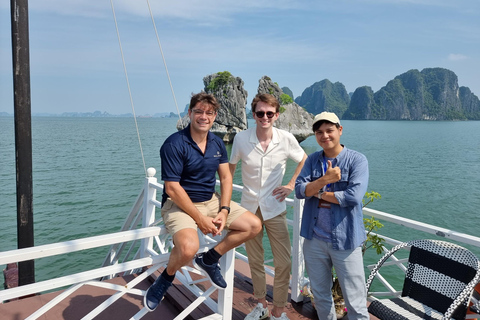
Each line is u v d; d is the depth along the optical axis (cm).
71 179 2916
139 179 2969
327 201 260
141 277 240
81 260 1191
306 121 8650
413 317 244
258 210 313
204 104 235
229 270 270
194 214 236
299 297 352
